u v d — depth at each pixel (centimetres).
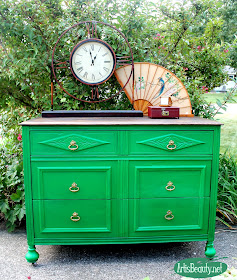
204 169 195
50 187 192
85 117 219
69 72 261
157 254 217
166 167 193
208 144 193
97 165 191
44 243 198
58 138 187
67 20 253
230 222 266
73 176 192
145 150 191
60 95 263
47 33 248
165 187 196
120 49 260
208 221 202
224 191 274
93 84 237
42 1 257
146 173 194
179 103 250
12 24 238
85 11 254
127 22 255
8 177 256
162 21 288
